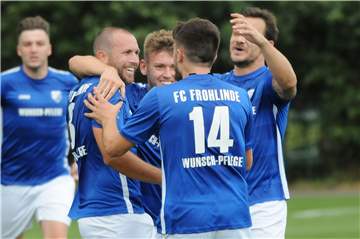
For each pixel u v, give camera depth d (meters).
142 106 18.66
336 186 84.06
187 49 18.83
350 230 46.78
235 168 18.73
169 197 18.45
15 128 30.28
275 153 23.02
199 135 18.42
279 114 23.05
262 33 23.83
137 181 21.28
